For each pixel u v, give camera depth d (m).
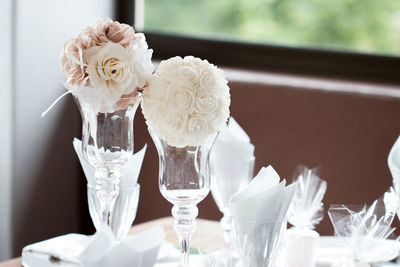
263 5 3.52
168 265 1.54
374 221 1.41
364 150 2.78
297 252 1.51
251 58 3.35
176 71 1.39
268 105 2.92
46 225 2.96
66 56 1.40
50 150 2.95
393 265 1.50
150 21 3.54
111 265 1.24
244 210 1.29
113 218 1.57
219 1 3.54
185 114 1.37
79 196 3.16
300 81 2.95
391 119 2.75
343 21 3.43
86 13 3.13
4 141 2.73
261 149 2.93
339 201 2.79
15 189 2.75
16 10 2.68
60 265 1.46
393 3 3.35
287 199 1.31
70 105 3.05
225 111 1.44
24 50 2.74
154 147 3.06
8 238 2.75
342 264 1.45
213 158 1.68
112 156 1.47
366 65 3.20
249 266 1.30
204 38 3.41
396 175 1.58
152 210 3.08
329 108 2.83
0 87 2.70
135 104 1.46
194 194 1.44
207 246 1.77
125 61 1.37
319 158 2.83
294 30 3.49
